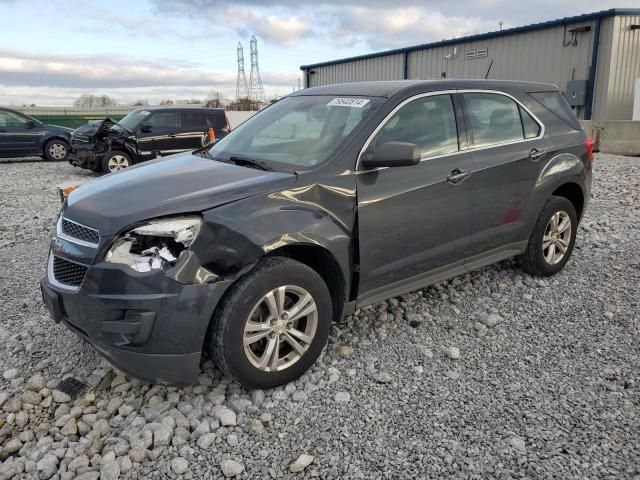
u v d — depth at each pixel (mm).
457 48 22781
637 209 7918
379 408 3139
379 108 3787
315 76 32000
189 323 2887
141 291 2842
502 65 21062
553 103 5035
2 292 4945
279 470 2666
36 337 3994
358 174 3543
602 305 4473
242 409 3127
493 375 3469
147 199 3133
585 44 18062
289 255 3463
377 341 3902
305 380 3412
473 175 4133
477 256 4395
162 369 2936
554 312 4367
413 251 3873
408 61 25391
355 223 3521
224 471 2639
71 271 3127
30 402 3211
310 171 3424
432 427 2961
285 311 3250
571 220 5082
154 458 2756
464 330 4086
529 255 4898
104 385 3369
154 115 13797
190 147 14141
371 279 3670
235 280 3002
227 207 3057
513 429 2926
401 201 3709
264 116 4562
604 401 3162
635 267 5336
